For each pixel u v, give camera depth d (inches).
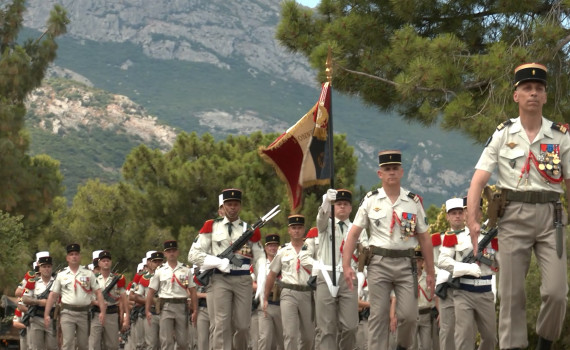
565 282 307.0
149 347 916.0
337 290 539.2
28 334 872.9
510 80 772.0
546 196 311.4
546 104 828.6
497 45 782.5
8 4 1641.2
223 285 583.8
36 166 1644.9
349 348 548.7
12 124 1551.4
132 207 1927.9
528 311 693.9
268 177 1707.7
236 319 587.5
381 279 436.5
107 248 1914.4
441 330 573.9
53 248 1829.5
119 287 909.2
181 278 839.1
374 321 439.2
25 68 1587.1
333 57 869.8
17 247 1268.5
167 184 1943.9
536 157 313.3
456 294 530.6
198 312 831.1
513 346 315.9
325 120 513.0
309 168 521.7
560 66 818.2
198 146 2032.5
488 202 320.2
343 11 937.5
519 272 313.9
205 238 592.4
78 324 811.4
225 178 1891.0
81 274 815.7
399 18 900.6
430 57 799.1
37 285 869.8
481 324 531.5
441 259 534.6
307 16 936.3
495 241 529.3
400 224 435.2
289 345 645.3
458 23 892.6
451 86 786.2
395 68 867.4
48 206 1668.3
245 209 1727.4
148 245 1887.3
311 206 1549.0
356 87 899.4
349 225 552.1
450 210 540.4
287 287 648.4
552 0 840.9
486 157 320.8
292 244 653.9
